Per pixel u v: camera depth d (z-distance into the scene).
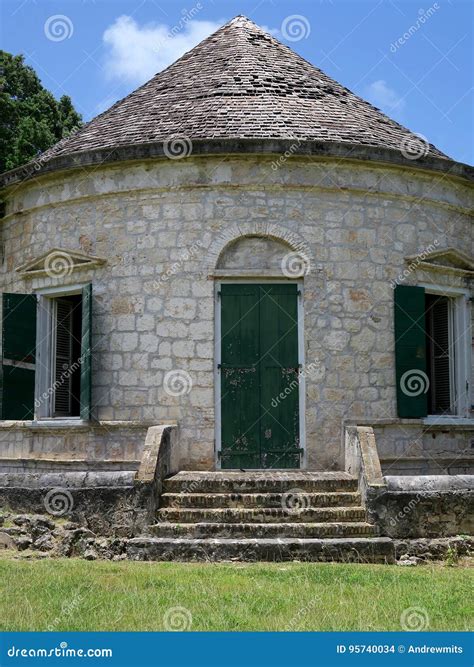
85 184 14.46
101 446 13.84
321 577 9.33
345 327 13.81
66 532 10.88
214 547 10.40
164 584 8.92
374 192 14.23
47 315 15.05
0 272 16.12
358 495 11.58
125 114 15.82
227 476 12.21
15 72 29.50
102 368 13.98
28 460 14.42
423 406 14.09
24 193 15.41
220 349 13.64
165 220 13.95
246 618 7.67
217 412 13.52
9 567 9.74
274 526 10.80
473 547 10.84
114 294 14.05
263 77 16.03
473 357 15.28
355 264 13.99
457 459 14.55
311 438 13.45
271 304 13.77
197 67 16.89
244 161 13.82
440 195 14.97
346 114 15.43
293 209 13.86
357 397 13.71
